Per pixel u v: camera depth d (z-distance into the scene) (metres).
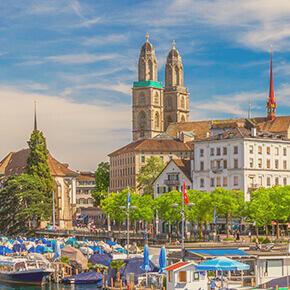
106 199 173.62
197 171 187.25
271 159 182.88
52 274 108.44
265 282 83.44
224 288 78.06
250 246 100.25
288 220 160.38
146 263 92.69
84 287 100.00
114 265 95.81
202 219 147.38
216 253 88.69
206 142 186.00
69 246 115.12
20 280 107.38
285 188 148.12
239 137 177.75
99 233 168.75
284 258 87.75
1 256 118.88
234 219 168.75
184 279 81.00
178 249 100.50
